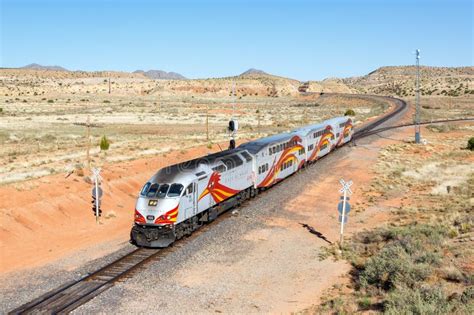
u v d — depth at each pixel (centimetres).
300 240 3025
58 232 3169
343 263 2605
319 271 2494
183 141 7338
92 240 2992
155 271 2412
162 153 5822
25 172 4488
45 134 8338
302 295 2192
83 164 4800
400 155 6856
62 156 5675
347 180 5003
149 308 2027
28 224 3141
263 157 4153
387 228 3123
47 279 2348
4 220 3047
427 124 11225
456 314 1647
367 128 10100
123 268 2448
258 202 3928
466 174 5375
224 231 3122
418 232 2888
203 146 6500
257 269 2509
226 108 16988
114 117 12525
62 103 17962
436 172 5578
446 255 2458
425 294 1878
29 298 2125
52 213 3381
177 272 2430
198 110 15550
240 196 3791
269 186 4419
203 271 2458
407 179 5147
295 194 4288
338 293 2194
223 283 2316
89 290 2175
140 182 4531
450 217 3266
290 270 2508
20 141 7438
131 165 4903
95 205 3728
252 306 2073
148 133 9069
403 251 2483
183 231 2930
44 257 2681
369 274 2281
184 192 2842
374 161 6200
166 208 2742
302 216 3606
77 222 3400
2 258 2647
